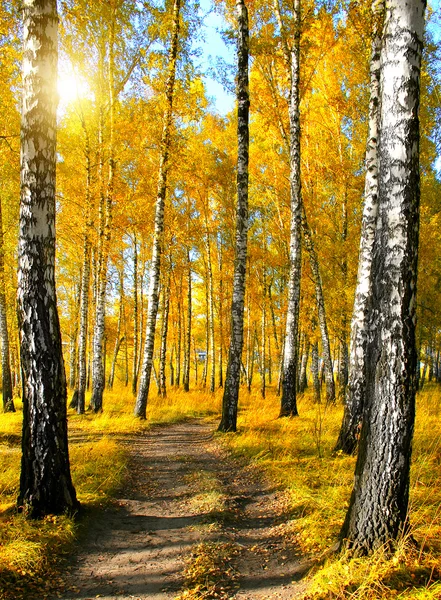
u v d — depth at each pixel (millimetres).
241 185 8477
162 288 18531
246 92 8383
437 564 2633
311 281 14477
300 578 2879
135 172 12586
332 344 20656
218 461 6523
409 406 2715
